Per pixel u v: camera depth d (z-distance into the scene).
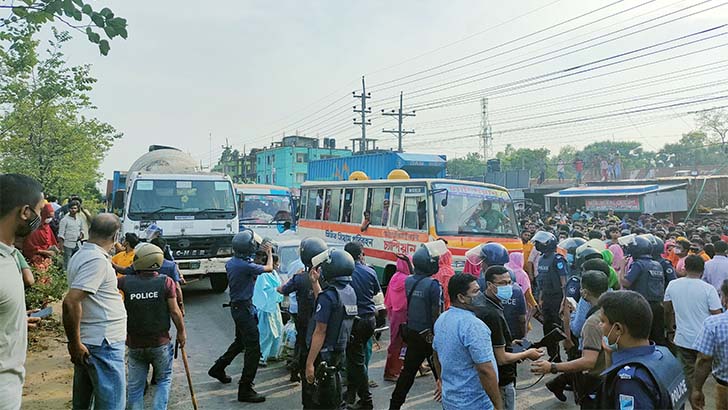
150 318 4.86
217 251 11.64
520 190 33.72
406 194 10.77
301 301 5.39
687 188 25.67
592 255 6.81
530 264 9.54
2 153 15.58
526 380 7.15
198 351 8.38
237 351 6.76
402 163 16.11
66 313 4.05
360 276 5.69
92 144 20.27
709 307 5.73
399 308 6.87
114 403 4.29
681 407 2.62
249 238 6.36
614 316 2.80
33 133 16.61
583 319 4.90
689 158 61.47
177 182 11.70
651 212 24.11
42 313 8.69
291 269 7.82
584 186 30.25
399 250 10.73
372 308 5.74
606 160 40.41
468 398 3.68
